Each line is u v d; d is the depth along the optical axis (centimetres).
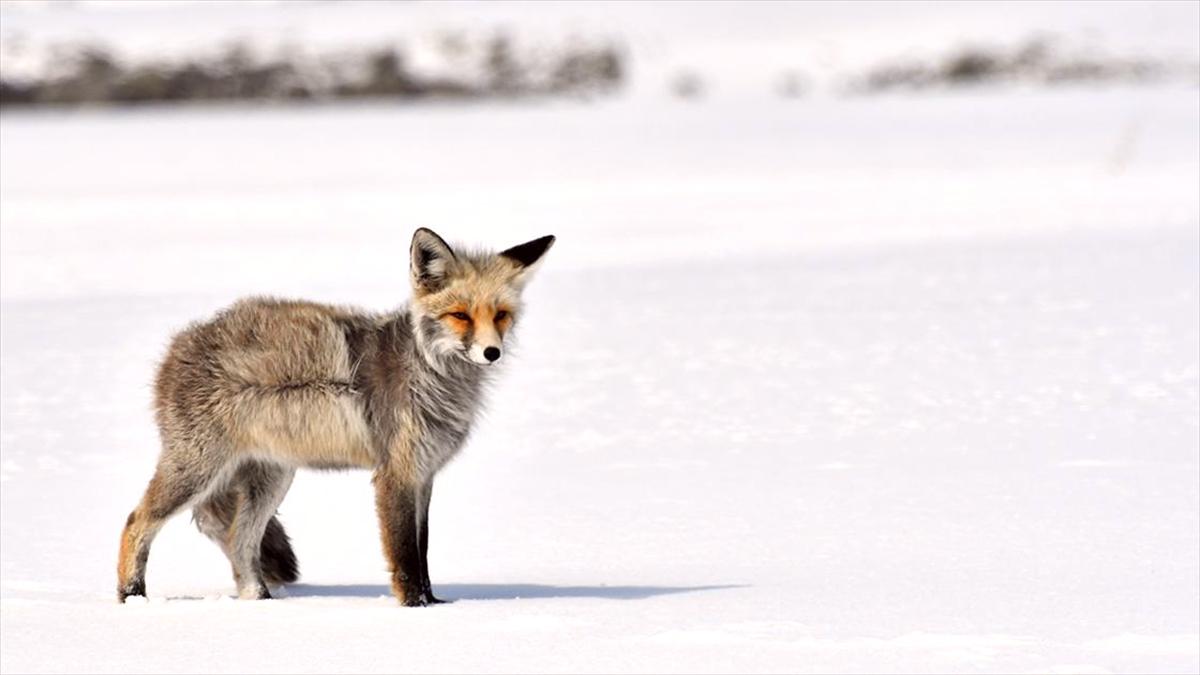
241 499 940
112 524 1102
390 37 12681
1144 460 1261
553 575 948
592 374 1773
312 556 1056
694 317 2194
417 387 914
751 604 838
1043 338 1914
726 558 980
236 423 912
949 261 2725
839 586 883
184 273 2709
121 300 2394
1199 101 8469
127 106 10975
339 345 920
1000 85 12094
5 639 780
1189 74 12138
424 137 6981
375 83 11925
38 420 1533
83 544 1040
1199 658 711
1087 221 3269
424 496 933
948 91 11538
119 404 1617
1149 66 12381
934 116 7844
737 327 2089
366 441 918
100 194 4369
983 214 3519
